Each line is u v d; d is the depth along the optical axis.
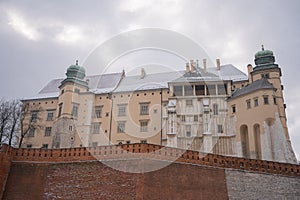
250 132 43.47
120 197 23.52
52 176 26.31
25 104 53.91
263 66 50.53
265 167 29.38
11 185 26.22
